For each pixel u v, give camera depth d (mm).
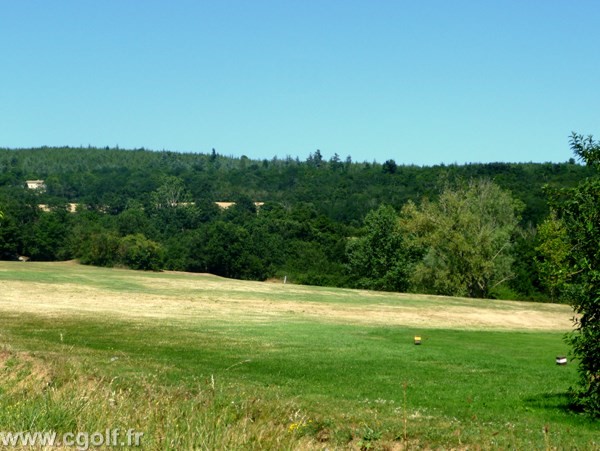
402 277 83375
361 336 32500
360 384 19328
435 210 73938
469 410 15727
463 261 72000
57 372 13781
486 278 73500
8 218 90000
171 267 92188
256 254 94250
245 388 14969
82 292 52094
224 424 9414
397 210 116500
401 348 28047
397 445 10844
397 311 49188
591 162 16125
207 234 93000
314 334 32250
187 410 10117
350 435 11141
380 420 11938
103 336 28219
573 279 15719
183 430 9102
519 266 78250
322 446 10250
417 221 73000
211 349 25656
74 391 10555
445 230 71438
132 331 30531
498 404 16875
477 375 21766
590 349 15297
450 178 133750
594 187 15664
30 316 35219
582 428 14234
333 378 20250
